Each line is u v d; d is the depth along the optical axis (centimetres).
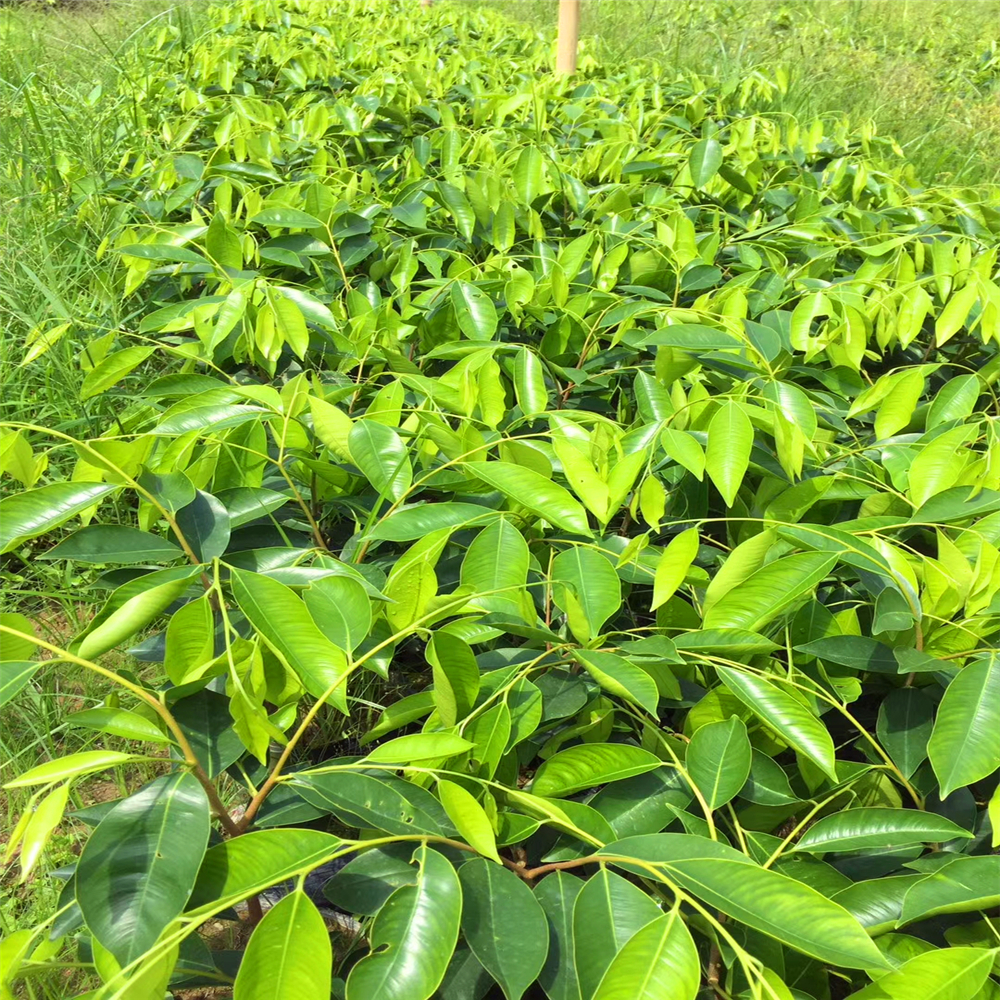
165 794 107
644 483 150
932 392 258
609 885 108
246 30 582
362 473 165
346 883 122
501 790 133
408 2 881
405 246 263
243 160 340
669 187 338
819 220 309
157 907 97
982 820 136
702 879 101
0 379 281
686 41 859
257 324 210
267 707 165
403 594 134
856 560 139
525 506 149
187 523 151
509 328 257
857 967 92
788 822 160
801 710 126
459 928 105
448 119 379
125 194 352
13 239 343
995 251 253
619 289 266
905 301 221
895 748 135
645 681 127
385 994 97
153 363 303
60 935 115
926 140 602
